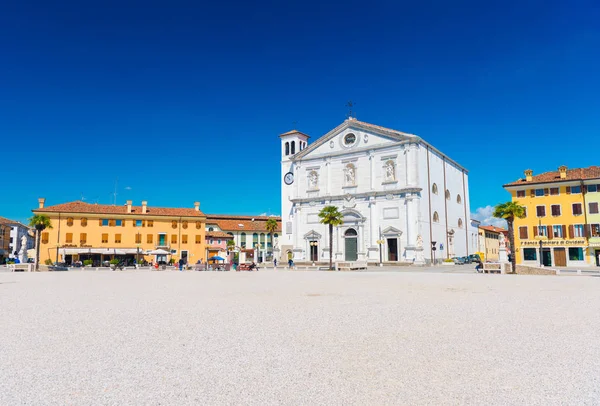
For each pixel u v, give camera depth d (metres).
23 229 130.50
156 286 25.36
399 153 67.94
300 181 77.44
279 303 16.17
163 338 9.80
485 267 45.31
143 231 79.50
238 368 7.47
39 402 5.96
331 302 16.45
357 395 6.22
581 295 18.86
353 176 72.00
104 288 23.91
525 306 15.03
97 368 7.47
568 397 6.12
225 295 19.42
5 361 7.93
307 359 8.02
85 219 77.12
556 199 60.47
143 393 6.30
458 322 11.74
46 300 17.56
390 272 47.03
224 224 114.00
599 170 60.69
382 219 68.62
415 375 7.09
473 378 6.94
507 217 43.84
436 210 72.44
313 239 75.00
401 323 11.61
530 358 8.06
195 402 5.97
